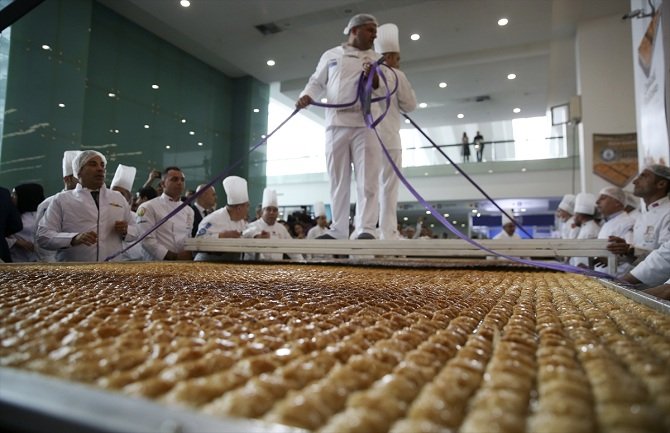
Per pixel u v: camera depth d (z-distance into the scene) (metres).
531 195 12.91
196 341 0.41
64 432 0.24
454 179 13.59
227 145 11.38
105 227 2.79
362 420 0.25
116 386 0.30
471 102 12.53
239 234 3.00
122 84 8.68
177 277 1.17
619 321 0.62
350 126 2.95
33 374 0.31
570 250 2.00
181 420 0.23
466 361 0.37
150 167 9.25
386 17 8.43
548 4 7.94
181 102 10.03
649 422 0.25
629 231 3.83
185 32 9.21
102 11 8.27
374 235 3.00
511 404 0.27
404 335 0.46
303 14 8.45
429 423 0.25
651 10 3.66
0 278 1.02
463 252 2.09
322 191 15.26
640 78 4.24
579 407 0.27
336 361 0.37
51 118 6.95
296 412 0.26
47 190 6.84
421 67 10.46
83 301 0.65
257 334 0.46
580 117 8.33
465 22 8.59
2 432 0.27
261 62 10.62
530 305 0.78
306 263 2.34
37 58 6.81
